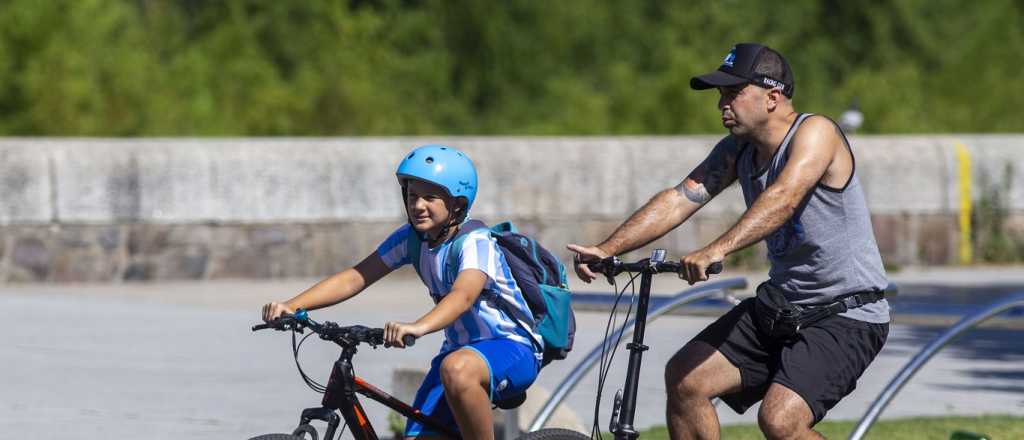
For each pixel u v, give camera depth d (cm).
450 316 1953
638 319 2000
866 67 13600
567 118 8919
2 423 3095
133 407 3300
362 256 5978
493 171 6078
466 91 12769
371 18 10931
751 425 3112
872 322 2047
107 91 7800
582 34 13300
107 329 4522
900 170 6500
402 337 1902
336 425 1920
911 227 6506
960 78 11131
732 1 13462
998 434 3014
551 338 2088
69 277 5681
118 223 5738
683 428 2081
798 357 2009
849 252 2033
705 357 2084
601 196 6188
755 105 2034
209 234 5828
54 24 7775
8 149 5631
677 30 12738
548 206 6128
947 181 6556
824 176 2019
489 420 1988
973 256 6575
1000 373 3916
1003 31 11944
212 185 5831
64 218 5675
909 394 3578
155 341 4306
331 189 5953
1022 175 6625
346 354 1945
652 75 12725
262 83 9256
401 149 6084
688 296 2789
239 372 3819
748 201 2108
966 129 10225
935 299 5109
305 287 5650
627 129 8725
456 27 12900
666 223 2173
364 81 8819
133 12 10581
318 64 10319
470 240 2034
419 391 2089
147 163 5766
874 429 3072
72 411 3241
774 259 2094
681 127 8725
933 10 14562
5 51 7612
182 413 3234
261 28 11475
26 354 4028
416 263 2089
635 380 1983
